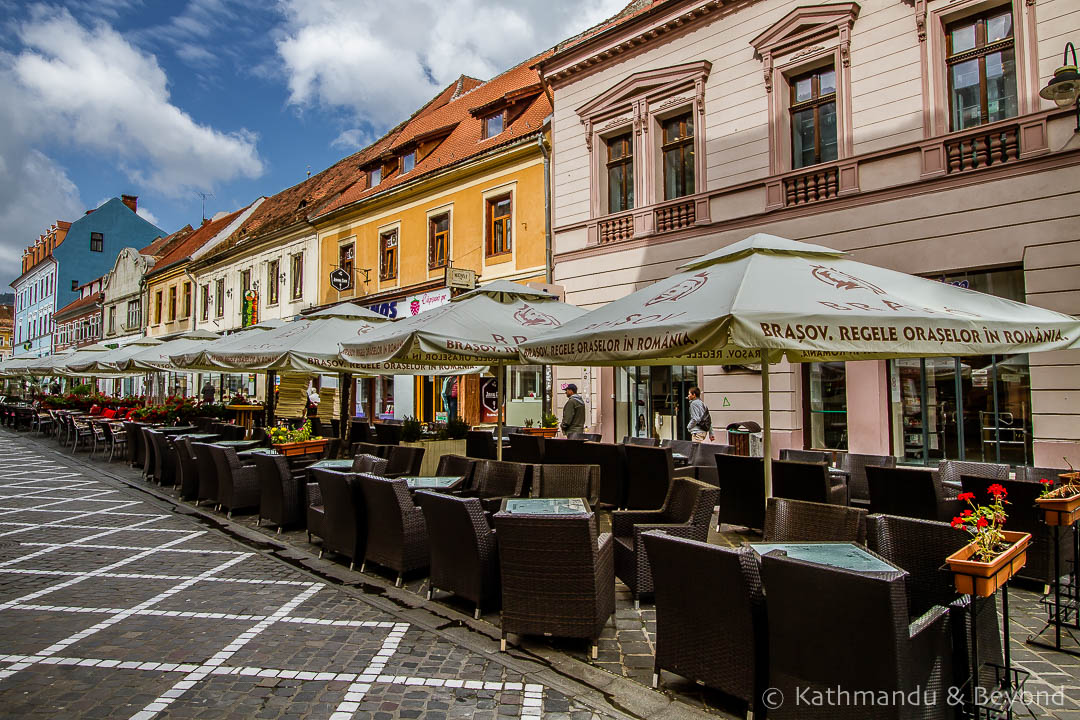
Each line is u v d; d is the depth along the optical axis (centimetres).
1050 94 757
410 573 577
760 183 1111
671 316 414
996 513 301
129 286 4028
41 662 389
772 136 1106
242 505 818
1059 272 824
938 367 946
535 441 909
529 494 671
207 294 3138
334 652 406
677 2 1226
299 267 2486
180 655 401
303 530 747
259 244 2694
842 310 377
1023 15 873
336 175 2858
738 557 307
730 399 1150
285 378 1404
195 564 609
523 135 1573
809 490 599
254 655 401
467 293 822
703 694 347
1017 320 417
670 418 1255
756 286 410
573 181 1426
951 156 923
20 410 2355
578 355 467
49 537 717
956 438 927
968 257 896
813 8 1055
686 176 1256
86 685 359
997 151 881
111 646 414
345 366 907
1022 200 855
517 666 385
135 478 1158
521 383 1611
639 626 449
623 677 370
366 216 2144
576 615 391
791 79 1112
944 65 944
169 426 1341
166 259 3756
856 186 1005
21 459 1462
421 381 1923
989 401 899
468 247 1756
